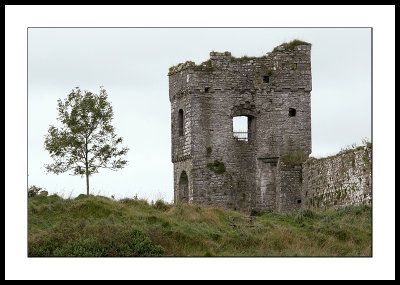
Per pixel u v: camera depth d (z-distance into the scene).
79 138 77.94
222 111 84.75
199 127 84.31
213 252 61.88
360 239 64.75
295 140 84.88
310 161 81.12
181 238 63.06
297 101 85.19
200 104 84.44
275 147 84.50
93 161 78.38
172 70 87.75
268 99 85.06
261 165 84.69
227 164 84.44
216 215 69.12
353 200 72.69
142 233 62.22
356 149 72.62
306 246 63.91
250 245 63.88
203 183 84.06
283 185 83.00
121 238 61.19
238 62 85.19
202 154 84.25
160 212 68.50
